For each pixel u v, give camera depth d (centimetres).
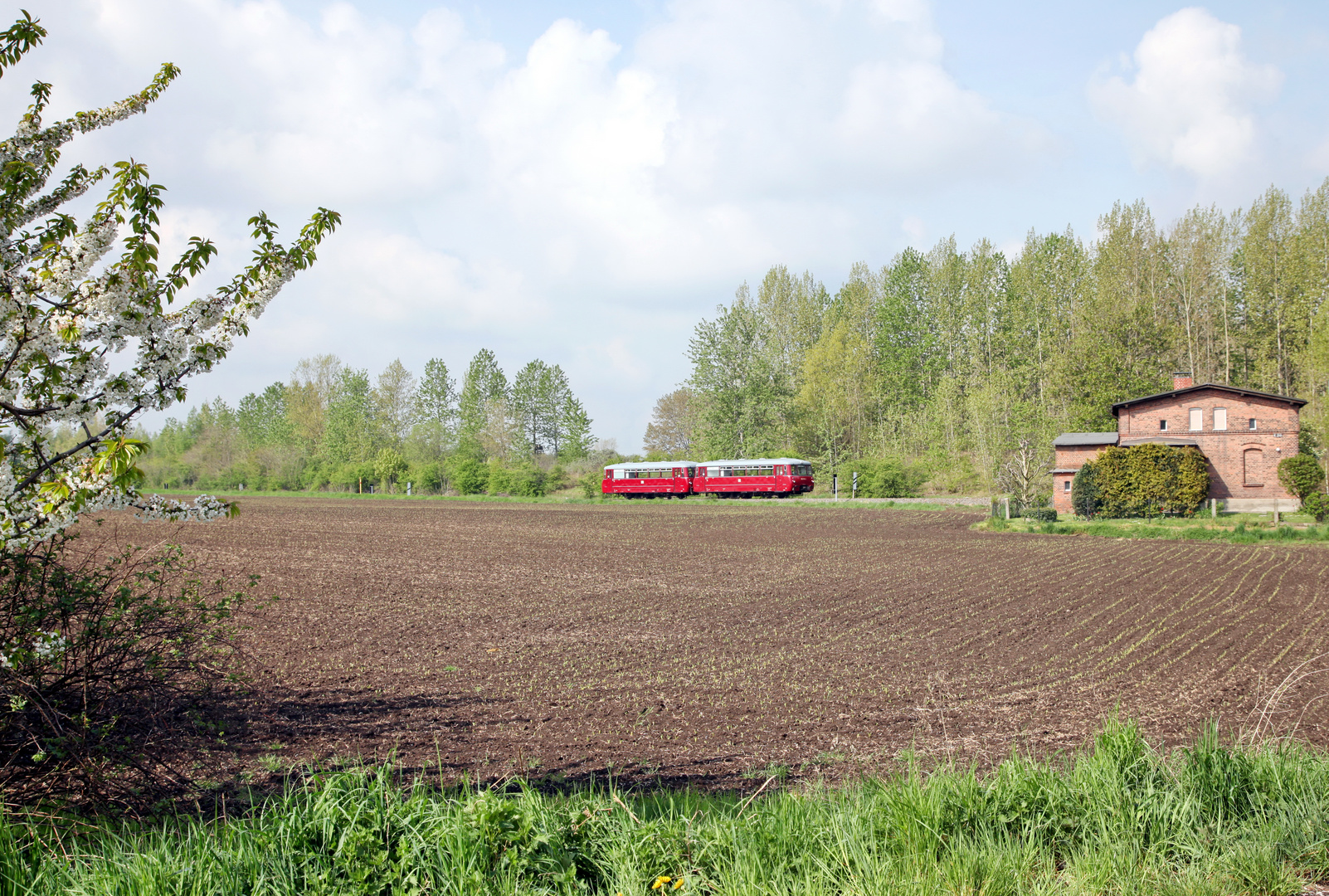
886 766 891
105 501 578
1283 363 6450
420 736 1004
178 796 752
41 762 639
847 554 3184
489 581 2481
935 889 482
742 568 2778
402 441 8975
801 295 9138
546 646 1579
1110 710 1130
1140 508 4288
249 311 636
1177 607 2003
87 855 521
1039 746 963
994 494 5041
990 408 4856
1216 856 542
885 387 8194
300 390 9700
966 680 1316
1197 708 1141
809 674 1356
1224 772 637
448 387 10094
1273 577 2477
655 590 2309
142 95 726
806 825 573
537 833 524
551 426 10456
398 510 5891
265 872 486
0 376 564
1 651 588
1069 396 6719
